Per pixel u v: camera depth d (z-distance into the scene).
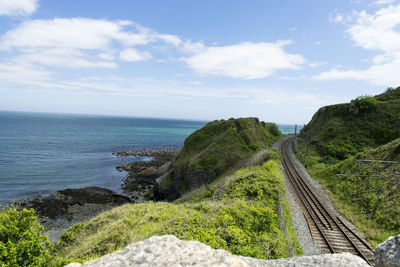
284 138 92.69
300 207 21.69
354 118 56.78
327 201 24.75
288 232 15.54
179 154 59.94
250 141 57.75
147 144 129.75
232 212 14.74
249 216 14.66
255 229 13.69
